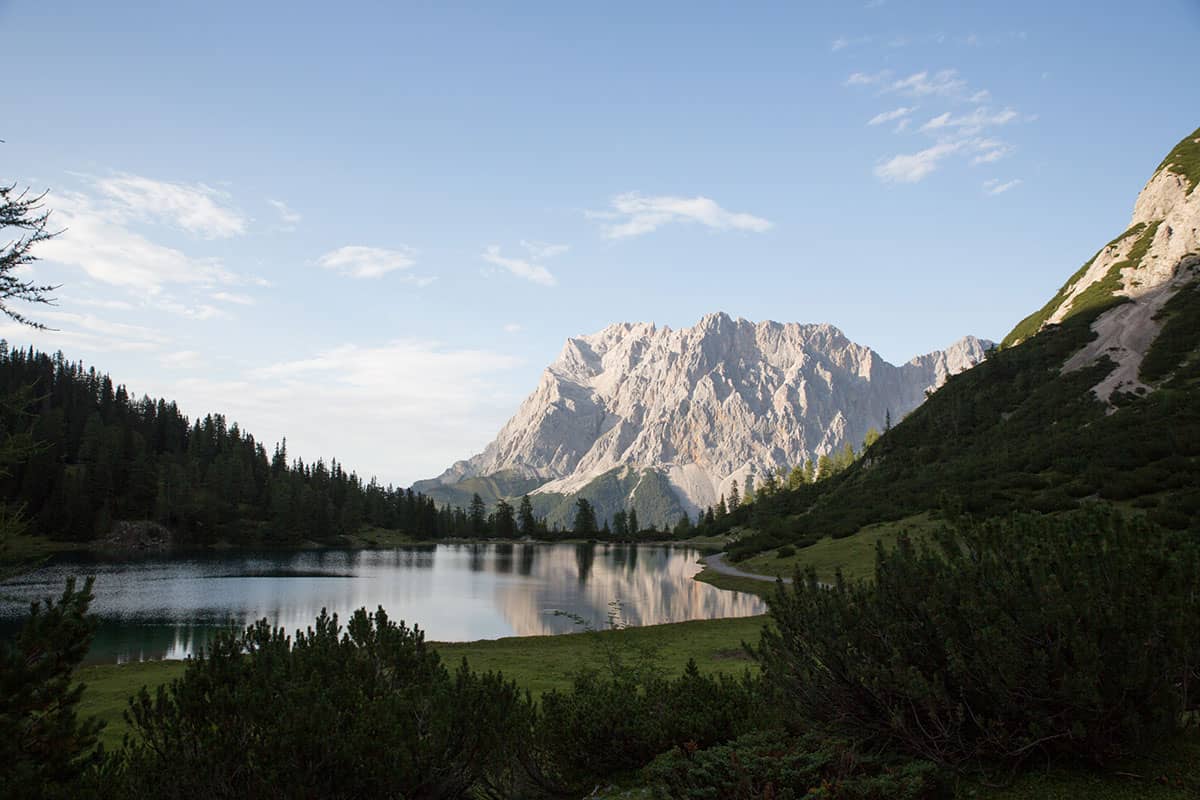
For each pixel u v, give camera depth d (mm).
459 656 34844
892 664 10500
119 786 9398
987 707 10250
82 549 142375
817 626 11766
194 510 167875
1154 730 9375
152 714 10484
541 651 37062
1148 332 108188
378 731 9977
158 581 91562
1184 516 46969
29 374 191500
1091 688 9047
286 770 9195
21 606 61281
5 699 9047
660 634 41125
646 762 13031
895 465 116562
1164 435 72625
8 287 12266
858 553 71500
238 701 9875
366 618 12828
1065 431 90500
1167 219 135625
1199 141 155125
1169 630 9516
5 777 8594
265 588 86312
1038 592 10062
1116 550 10383
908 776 9438
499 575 110500
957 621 10547
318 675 10789
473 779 11594
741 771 9898
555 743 13484
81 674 31734
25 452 12258
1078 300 137125
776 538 102375
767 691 12852
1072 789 9336
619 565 135375
